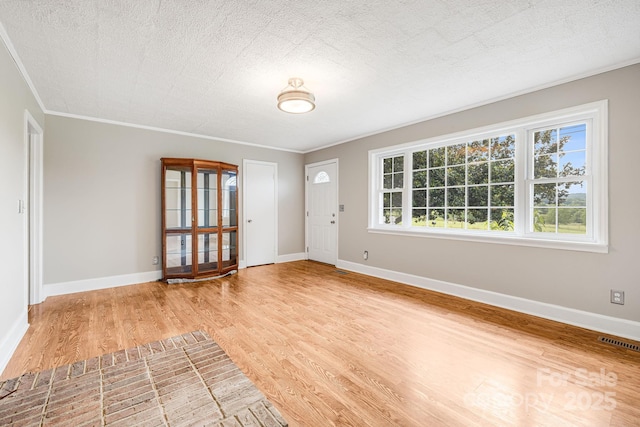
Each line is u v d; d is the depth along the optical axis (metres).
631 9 1.75
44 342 2.30
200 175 4.34
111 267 3.93
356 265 4.86
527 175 3.03
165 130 4.35
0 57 1.95
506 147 3.20
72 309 3.04
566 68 2.49
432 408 1.56
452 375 1.86
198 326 2.62
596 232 2.56
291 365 1.98
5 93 2.06
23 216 2.51
